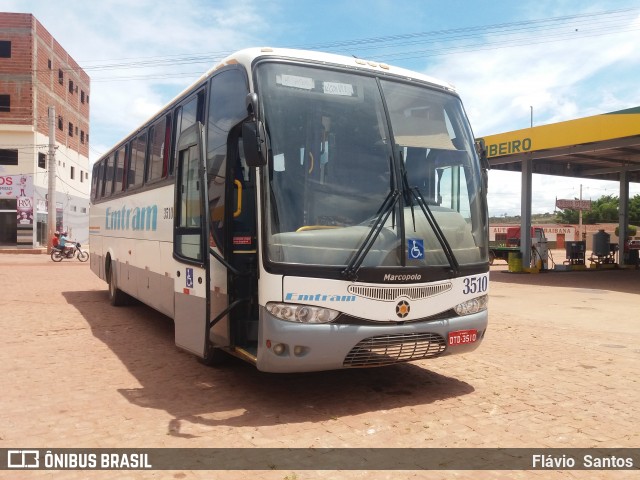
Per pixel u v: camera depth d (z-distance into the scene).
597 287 18.06
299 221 5.10
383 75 5.96
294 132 5.28
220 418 5.16
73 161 48.72
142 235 9.31
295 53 5.62
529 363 7.46
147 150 9.17
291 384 6.31
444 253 5.67
